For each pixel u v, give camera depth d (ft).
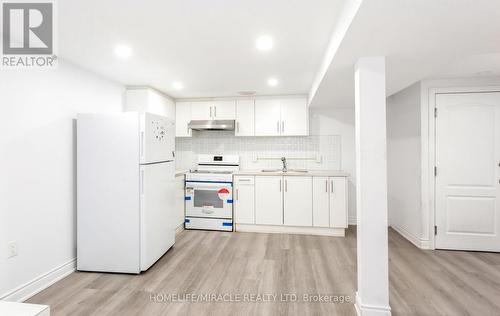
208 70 9.23
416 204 10.61
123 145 8.26
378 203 5.94
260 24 5.87
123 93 11.16
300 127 13.12
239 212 12.71
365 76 5.98
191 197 13.05
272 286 7.44
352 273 8.23
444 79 9.98
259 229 12.67
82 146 8.39
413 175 10.84
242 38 6.62
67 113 8.27
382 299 5.90
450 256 9.50
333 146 13.78
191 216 13.08
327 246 10.62
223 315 6.10
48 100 7.59
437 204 10.18
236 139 14.56
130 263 8.23
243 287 7.39
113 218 8.30
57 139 7.90
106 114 8.31
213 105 13.75
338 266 8.73
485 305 6.49
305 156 13.99
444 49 5.57
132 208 8.25
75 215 8.59
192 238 11.66
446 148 10.05
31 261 7.07
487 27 4.56
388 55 5.89
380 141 5.93
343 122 13.70
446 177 10.08
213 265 8.84
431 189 10.19
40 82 7.34
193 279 7.87
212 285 7.51
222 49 7.33
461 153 9.94
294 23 5.82
